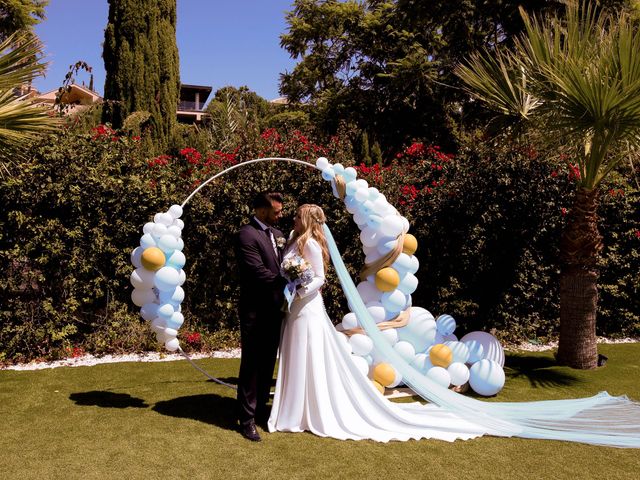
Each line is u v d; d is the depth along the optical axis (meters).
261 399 4.47
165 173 7.10
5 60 5.07
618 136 5.77
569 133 5.73
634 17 11.44
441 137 19.69
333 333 4.34
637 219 8.77
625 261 8.66
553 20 6.16
